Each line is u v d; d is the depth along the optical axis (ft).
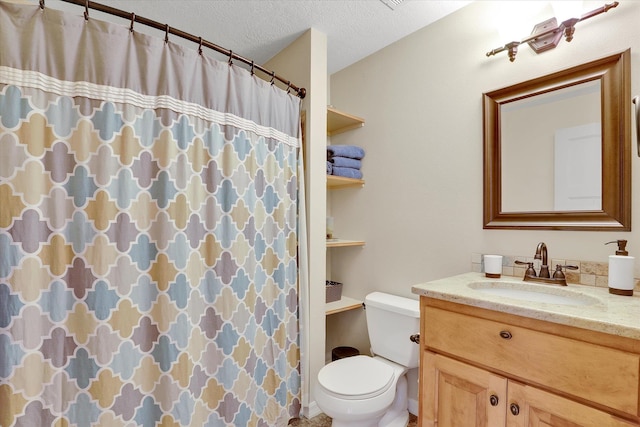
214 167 4.67
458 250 5.91
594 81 4.43
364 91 7.71
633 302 3.53
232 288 4.86
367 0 5.68
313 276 6.42
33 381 3.30
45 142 3.41
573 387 3.05
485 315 3.72
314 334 6.41
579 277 4.51
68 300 3.53
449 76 6.08
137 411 3.92
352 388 4.90
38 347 3.35
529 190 5.04
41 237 3.39
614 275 3.93
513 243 5.22
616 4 4.23
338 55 7.63
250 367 5.11
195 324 4.46
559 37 4.69
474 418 3.76
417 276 6.54
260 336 5.38
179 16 6.10
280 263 5.73
